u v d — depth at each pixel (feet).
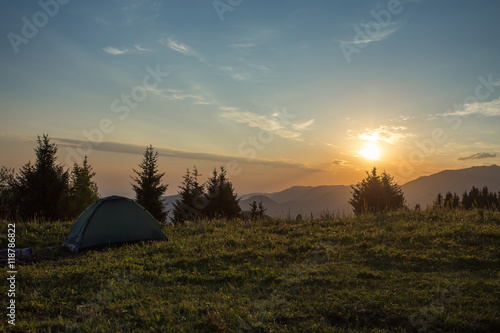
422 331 18.26
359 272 27.73
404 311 20.24
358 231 43.24
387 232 41.37
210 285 26.37
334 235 41.27
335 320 19.88
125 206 43.29
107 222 41.57
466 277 26.27
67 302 22.56
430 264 30.17
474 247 33.40
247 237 43.14
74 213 124.06
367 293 23.07
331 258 33.06
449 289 23.49
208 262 32.40
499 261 29.68
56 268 30.73
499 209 52.26
